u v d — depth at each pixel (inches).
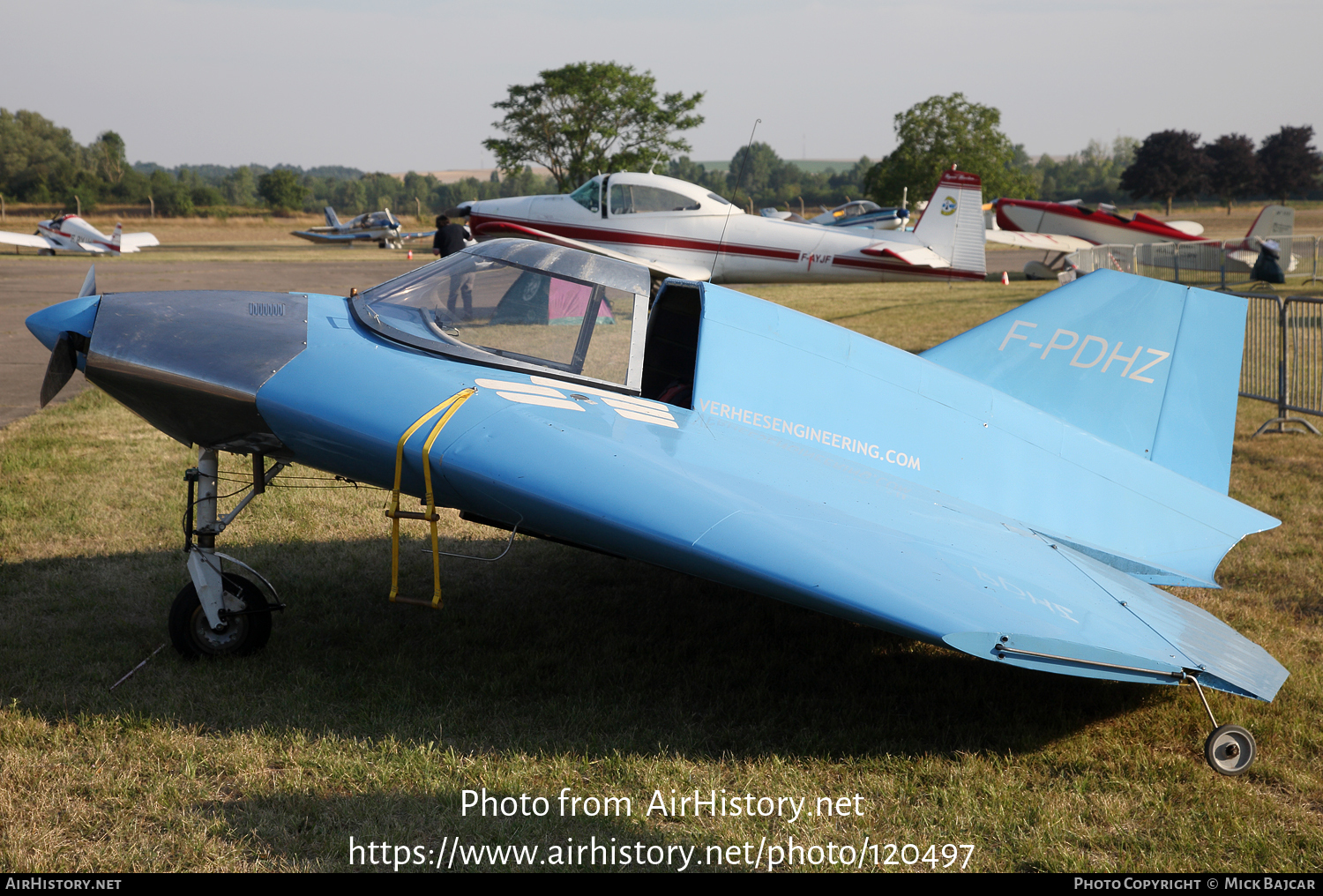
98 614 155.3
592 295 150.9
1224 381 182.9
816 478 141.7
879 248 672.4
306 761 111.4
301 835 98.5
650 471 124.1
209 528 137.5
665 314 167.5
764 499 128.1
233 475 241.0
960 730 129.4
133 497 219.6
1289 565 199.6
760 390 153.9
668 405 150.7
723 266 671.1
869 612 111.8
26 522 199.9
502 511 123.9
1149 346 181.8
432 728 120.9
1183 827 106.6
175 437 137.6
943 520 141.8
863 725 130.1
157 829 98.3
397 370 133.4
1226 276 922.7
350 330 141.1
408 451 123.3
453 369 137.6
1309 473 274.7
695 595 181.5
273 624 154.4
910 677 147.4
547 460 121.0
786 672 148.1
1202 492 176.7
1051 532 163.0
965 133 2541.8
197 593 136.0
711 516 118.7
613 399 144.5
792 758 119.9
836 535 123.7
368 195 6437.0
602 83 2162.9
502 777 109.8
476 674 140.1
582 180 2235.5
